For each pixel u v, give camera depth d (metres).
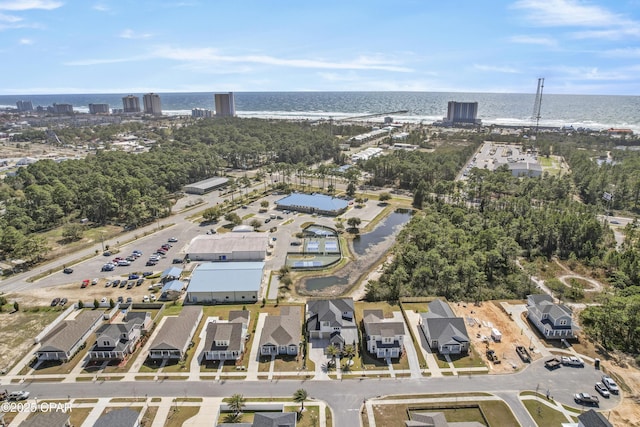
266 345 87.94
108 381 80.62
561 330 93.31
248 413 73.06
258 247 140.00
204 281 115.62
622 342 90.69
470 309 106.50
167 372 83.25
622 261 124.75
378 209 193.38
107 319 102.38
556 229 143.25
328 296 115.69
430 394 77.00
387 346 87.62
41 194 177.12
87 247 149.12
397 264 125.69
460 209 166.88
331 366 84.81
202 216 180.62
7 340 94.25
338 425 69.88
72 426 69.25
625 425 69.06
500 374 82.31
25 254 132.88
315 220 177.25
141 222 174.38
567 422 70.12
